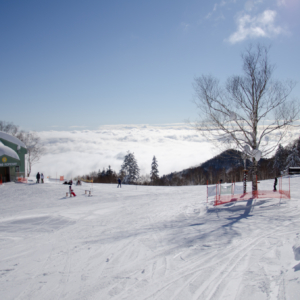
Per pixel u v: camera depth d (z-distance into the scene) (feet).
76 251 28.55
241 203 50.93
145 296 16.24
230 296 14.78
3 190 103.45
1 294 18.24
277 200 50.44
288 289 14.17
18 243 34.58
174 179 276.62
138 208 61.57
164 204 65.00
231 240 26.71
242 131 53.11
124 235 34.71
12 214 60.34
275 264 18.67
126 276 19.99
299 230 28.17
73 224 46.85
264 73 51.96
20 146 144.87
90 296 16.93
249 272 17.88
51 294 17.79
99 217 52.80
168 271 20.12
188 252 24.35
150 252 25.79
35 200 84.64
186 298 15.37
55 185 118.01
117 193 99.19
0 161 121.39
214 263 20.66
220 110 53.21
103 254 26.53
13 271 23.26
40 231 42.11
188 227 35.78
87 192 101.65
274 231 28.73
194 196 78.64
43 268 23.63
